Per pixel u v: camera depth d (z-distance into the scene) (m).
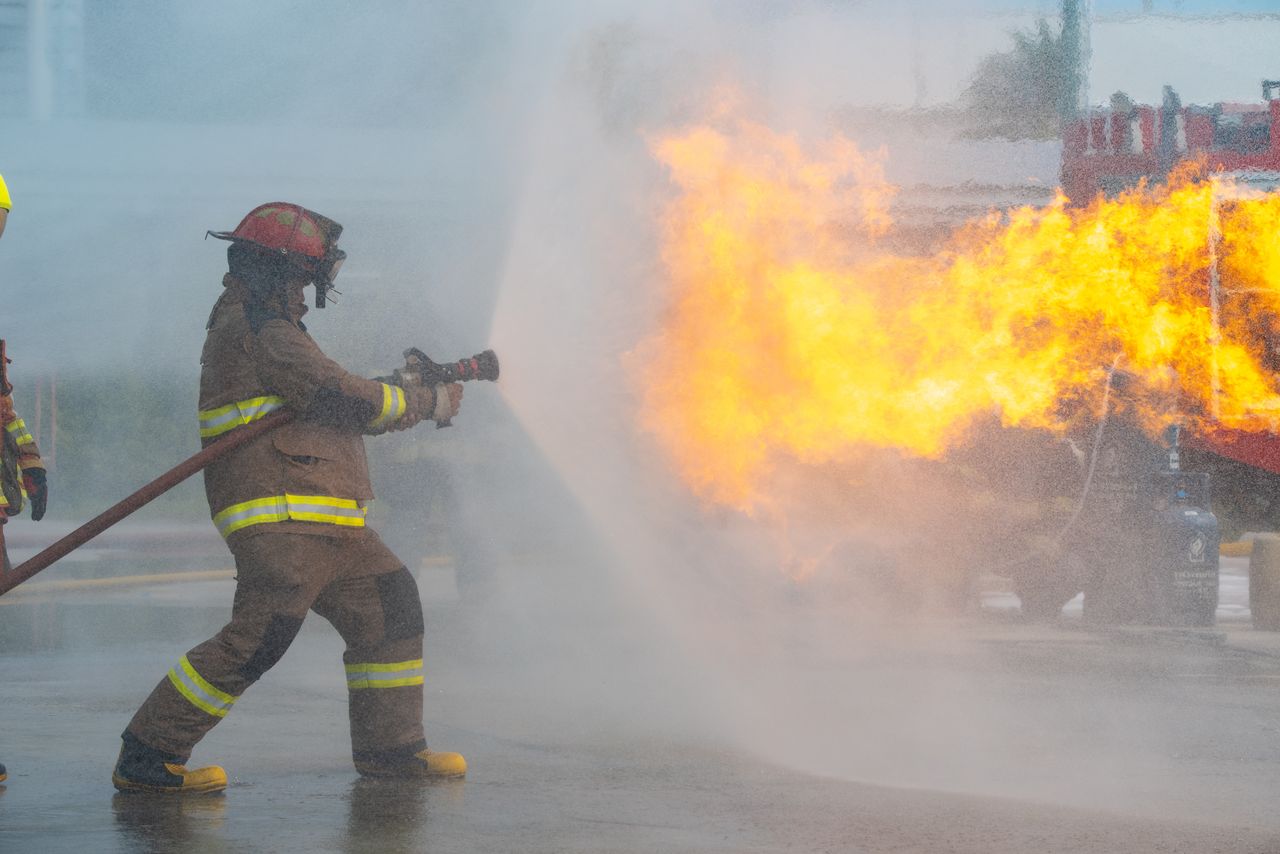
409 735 8.09
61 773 8.17
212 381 7.79
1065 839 6.81
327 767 8.44
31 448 8.81
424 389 7.99
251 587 7.66
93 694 11.35
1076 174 22.70
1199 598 16.62
